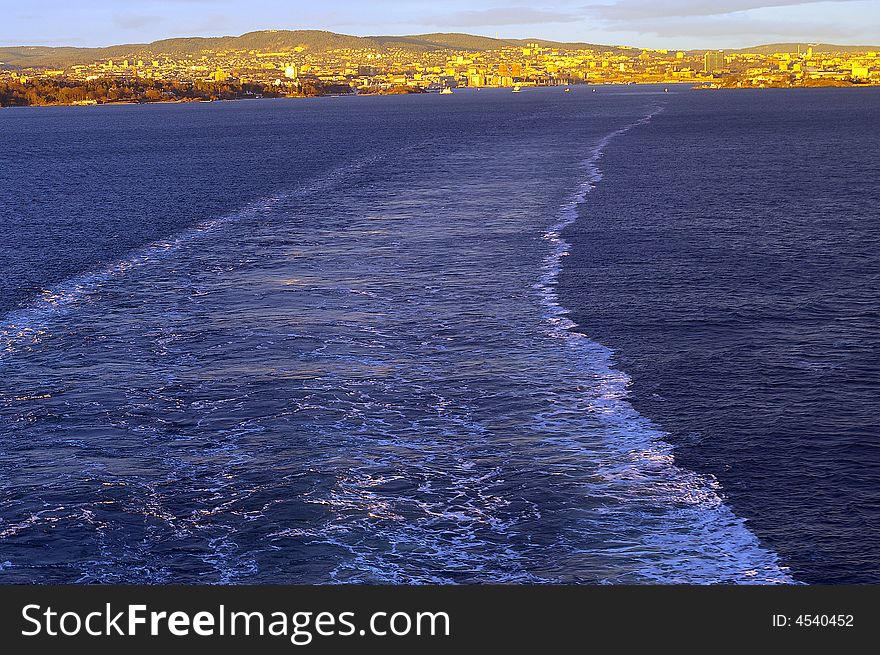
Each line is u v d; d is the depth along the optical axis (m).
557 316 42.53
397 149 139.88
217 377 35.00
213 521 24.44
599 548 22.81
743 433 29.05
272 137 186.62
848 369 34.59
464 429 29.83
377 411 31.36
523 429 29.75
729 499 24.94
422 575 22.00
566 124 195.12
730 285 47.28
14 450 28.94
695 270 50.66
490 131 179.00
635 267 51.75
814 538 23.06
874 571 21.75
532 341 38.91
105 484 26.50
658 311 42.91
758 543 22.88
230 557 22.88
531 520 24.09
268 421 30.61
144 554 23.08
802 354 36.41
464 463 27.36
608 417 30.59
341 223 68.88
